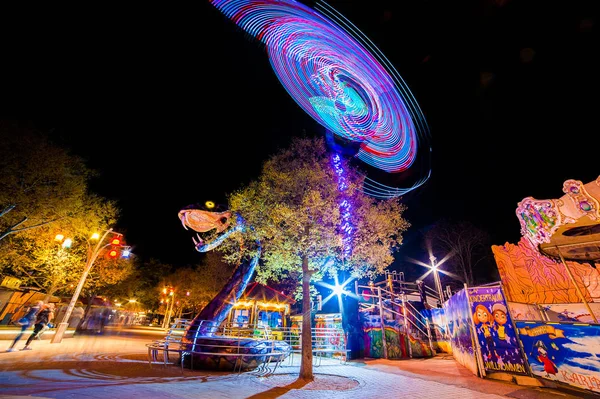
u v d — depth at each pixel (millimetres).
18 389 6449
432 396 7324
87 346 16578
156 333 37625
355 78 18344
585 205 6172
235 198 11617
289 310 21969
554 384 7930
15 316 25047
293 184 10172
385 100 18953
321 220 10008
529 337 8391
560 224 7066
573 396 7141
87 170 17438
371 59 18625
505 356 8938
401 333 15977
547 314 11852
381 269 11352
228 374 9914
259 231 10820
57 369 9188
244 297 20344
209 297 40031
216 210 13062
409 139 18844
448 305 14211
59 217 17031
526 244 13289
